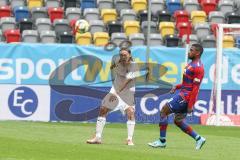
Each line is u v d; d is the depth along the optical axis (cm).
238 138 5550
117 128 6078
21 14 8819
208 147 4672
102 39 8156
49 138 4844
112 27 8594
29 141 4503
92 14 8919
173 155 4050
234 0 9688
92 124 6450
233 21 9044
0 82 6525
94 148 4228
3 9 8881
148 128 6203
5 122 6238
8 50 6525
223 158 4034
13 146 4159
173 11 9381
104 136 5222
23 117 6569
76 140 4788
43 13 8875
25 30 8212
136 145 4606
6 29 8475
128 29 8588
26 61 6556
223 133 6038
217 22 9019
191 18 9050
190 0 9431
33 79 6569
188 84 4431
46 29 8494
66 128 5803
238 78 6831
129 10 9019
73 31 8344
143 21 8894
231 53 6819
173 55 6694
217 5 9562
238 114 6825
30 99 6569
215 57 6794
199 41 8188
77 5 9375
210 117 6769
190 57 4462
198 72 4400
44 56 6575
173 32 8706
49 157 3697
